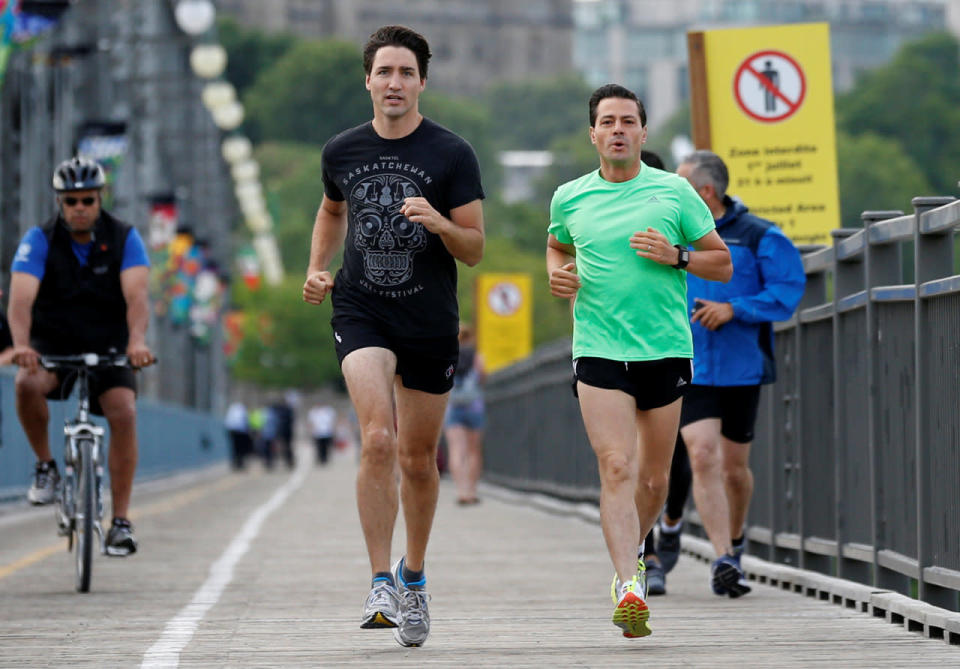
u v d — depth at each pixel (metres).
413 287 18.12
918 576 20.55
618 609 17.95
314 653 18.28
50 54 65.12
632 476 18.69
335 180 18.42
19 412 25.47
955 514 19.39
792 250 24.17
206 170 158.75
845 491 24.55
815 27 33.28
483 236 18.19
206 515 51.03
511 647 18.70
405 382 18.36
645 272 19.02
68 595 25.31
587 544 37.06
